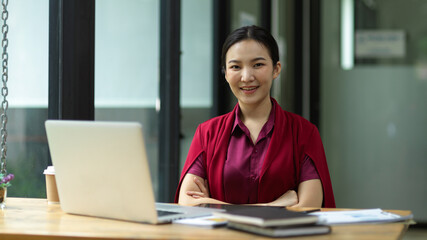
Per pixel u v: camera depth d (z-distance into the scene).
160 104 3.29
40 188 2.38
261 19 4.41
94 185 1.71
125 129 1.59
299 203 2.10
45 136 2.41
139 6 3.04
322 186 2.16
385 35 4.89
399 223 1.65
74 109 2.41
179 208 1.85
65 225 1.63
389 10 4.88
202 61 3.61
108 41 2.76
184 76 3.40
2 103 2.21
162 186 3.35
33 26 2.37
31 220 1.71
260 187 2.13
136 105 3.04
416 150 4.89
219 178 2.17
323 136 5.04
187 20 3.42
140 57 3.07
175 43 3.30
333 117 5.01
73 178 1.76
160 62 3.28
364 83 4.96
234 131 2.21
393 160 4.94
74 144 1.72
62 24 2.41
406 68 4.88
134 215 1.65
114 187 1.66
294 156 2.17
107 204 1.70
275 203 2.07
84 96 2.46
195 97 3.54
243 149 2.18
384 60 4.92
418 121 4.88
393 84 4.91
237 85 2.17
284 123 2.20
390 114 4.93
